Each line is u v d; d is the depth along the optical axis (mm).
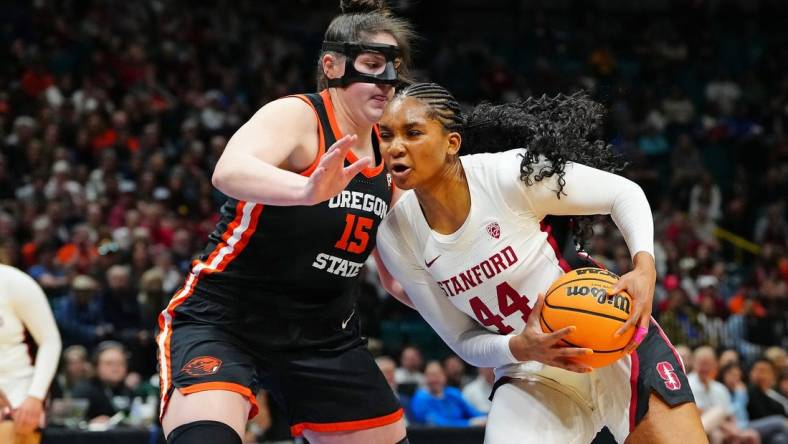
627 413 3035
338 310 3172
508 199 2938
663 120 15625
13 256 8906
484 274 2980
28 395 4184
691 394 3014
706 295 10461
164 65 13523
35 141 10891
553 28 17516
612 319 2695
